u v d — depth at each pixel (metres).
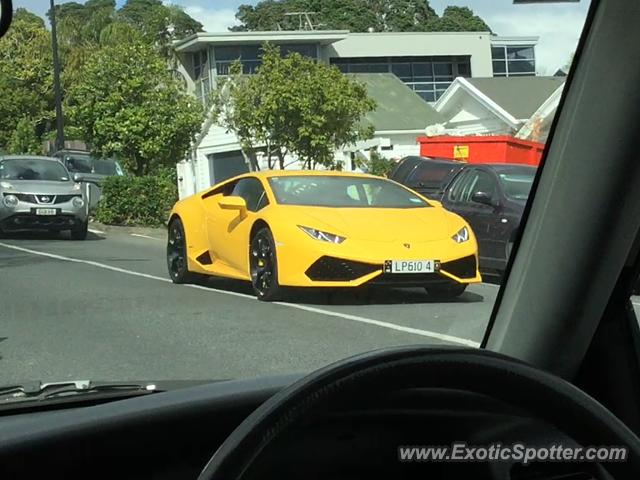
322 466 1.81
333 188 8.38
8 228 15.51
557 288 2.70
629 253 2.60
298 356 5.10
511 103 27.45
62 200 15.75
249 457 1.42
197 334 5.91
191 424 2.11
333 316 6.57
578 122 2.60
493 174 9.09
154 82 21.81
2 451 1.95
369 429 1.81
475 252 7.34
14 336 5.76
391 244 7.20
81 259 12.09
